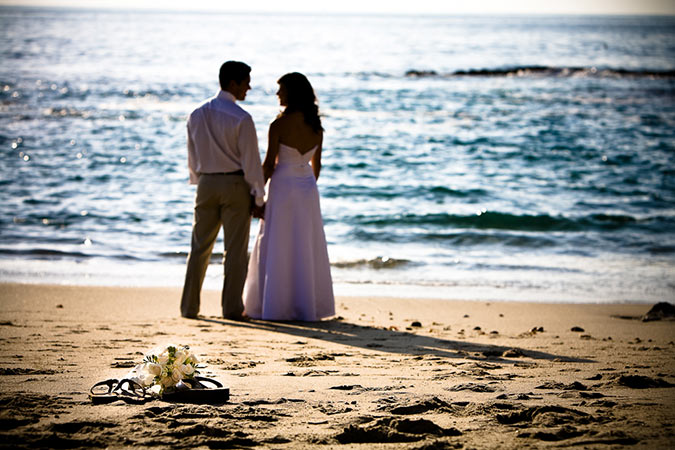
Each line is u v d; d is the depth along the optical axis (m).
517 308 11.25
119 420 4.23
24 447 3.67
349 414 4.57
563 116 44.06
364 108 47.16
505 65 84.06
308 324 9.56
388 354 7.35
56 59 81.94
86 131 35.94
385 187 24.38
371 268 14.52
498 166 29.03
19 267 13.86
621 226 19.05
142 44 113.75
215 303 11.40
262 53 97.12
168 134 35.72
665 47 127.69
